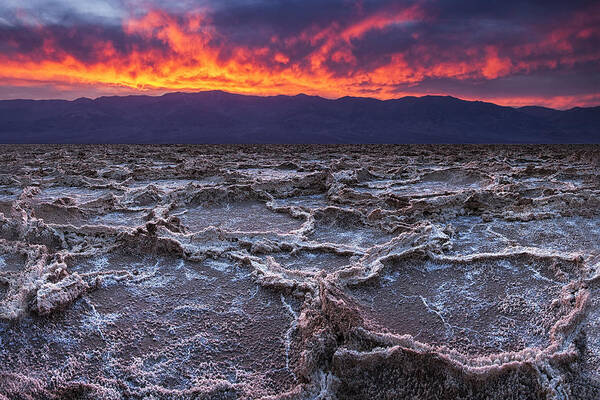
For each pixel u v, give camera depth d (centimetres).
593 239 565
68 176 1125
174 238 527
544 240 569
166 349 312
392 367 270
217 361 300
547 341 313
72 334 331
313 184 998
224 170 1259
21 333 327
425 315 359
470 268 458
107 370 287
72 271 459
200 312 371
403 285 421
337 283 397
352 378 271
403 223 647
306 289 394
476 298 389
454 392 253
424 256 482
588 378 266
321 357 285
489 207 739
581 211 684
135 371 285
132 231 550
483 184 1008
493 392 252
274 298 397
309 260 502
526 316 352
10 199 884
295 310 372
